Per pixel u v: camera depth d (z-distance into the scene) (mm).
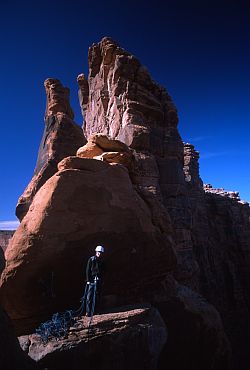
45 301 9977
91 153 14430
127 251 11641
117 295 11445
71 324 8312
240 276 41594
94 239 10836
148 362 8578
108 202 11391
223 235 44062
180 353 12227
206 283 34500
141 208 12492
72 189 10695
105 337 8062
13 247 10000
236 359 33156
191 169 43969
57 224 10180
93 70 34594
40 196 10664
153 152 26234
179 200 25656
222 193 55281
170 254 13234
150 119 27625
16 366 6273
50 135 24578
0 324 6438
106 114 30422
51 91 28047
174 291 13477
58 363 7344
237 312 37906
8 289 9641
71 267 10297
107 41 31000
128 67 28750
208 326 13211
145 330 8812
